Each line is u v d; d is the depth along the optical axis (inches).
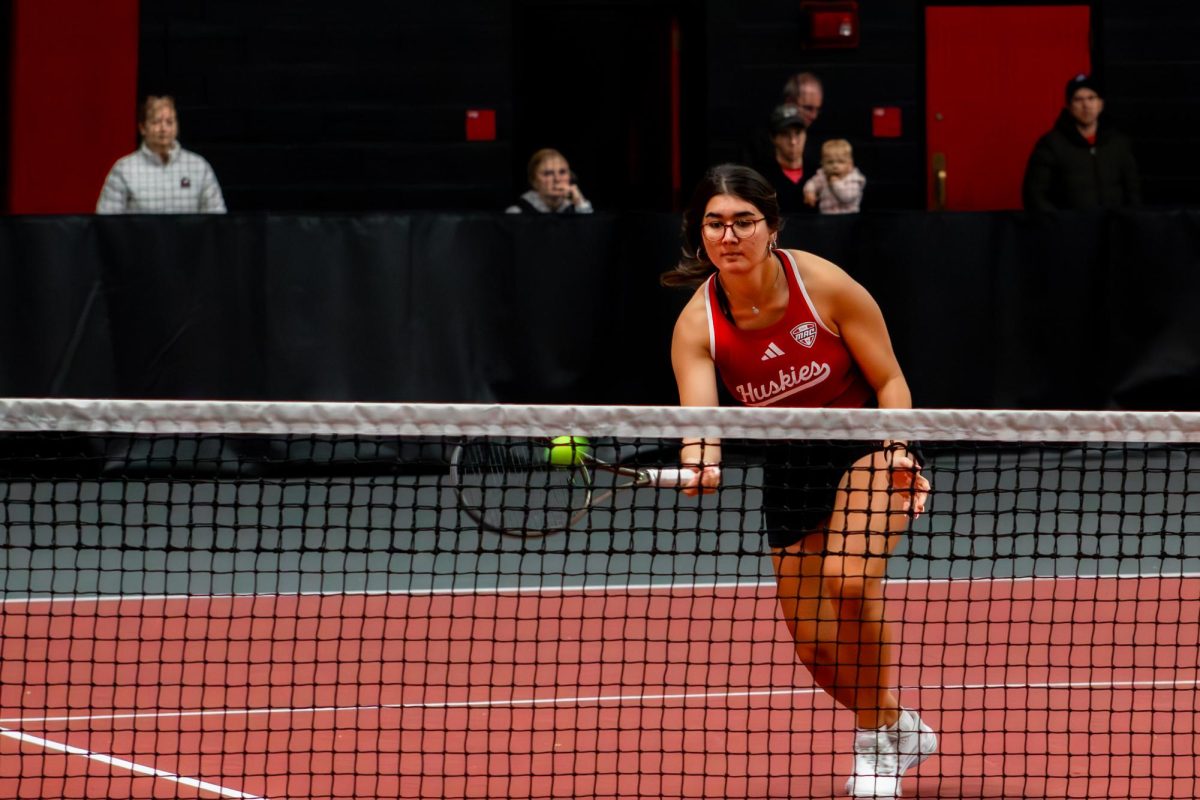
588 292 1091.3
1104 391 1106.7
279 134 1375.5
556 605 723.4
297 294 1075.3
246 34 1370.6
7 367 1058.1
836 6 1390.3
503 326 1090.7
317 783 469.1
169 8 1365.7
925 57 1440.7
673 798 452.4
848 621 444.5
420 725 531.2
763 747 505.0
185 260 1069.8
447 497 1017.5
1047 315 1102.4
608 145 1449.3
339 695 570.6
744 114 1397.6
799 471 457.4
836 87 1402.6
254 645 648.4
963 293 1097.4
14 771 481.7
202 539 892.6
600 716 539.2
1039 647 634.8
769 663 476.7
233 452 1063.6
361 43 1376.7
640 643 645.3
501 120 1392.7
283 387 1075.3
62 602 735.1
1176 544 852.6
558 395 1093.8
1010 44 1441.9
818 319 451.2
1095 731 494.6
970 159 1453.0
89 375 1066.1
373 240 1078.4
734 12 1390.3
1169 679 583.2
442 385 1085.8
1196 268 1101.1
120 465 1062.4
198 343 1073.5
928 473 1048.8
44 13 1373.0
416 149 1386.6
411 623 690.2
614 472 474.9
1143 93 1422.2
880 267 1091.3
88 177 1389.0
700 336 460.8
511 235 1087.0
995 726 526.0
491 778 472.1
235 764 489.7
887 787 451.5
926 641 643.5
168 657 627.8
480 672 601.6
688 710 544.7
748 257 428.8
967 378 1100.5
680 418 420.2
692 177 1429.6
